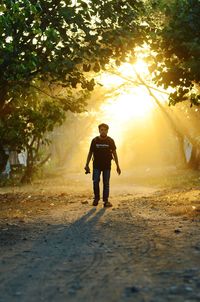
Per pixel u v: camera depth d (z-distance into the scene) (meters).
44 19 13.38
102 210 11.00
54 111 20.50
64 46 13.34
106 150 11.93
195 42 11.12
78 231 7.99
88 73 21.92
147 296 3.93
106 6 13.62
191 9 11.46
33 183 31.16
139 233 7.42
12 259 5.88
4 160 21.91
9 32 11.48
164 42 12.13
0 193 20.95
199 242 6.33
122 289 4.20
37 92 18.64
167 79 12.23
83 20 13.27
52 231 8.12
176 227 7.75
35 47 13.08
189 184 21.23
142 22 16.69
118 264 5.27
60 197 16.56
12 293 4.26
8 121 20.44
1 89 14.88
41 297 4.08
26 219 9.98
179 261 5.26
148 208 10.97
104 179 11.94
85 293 4.14
